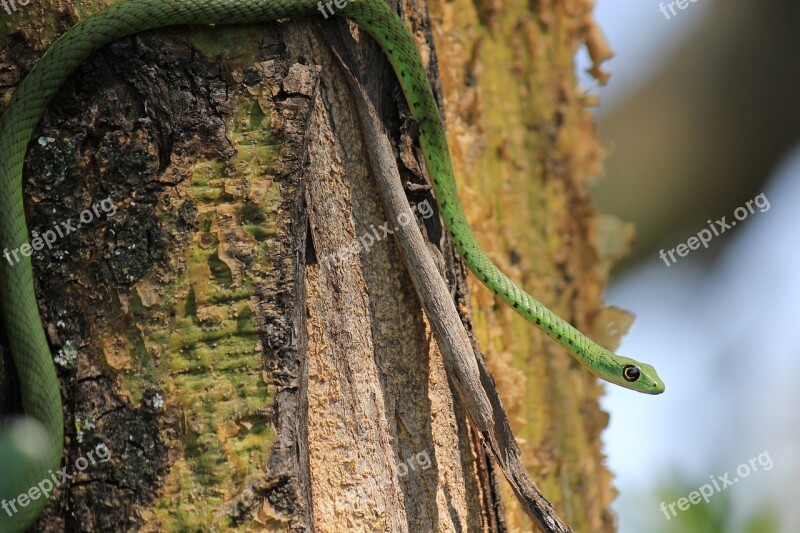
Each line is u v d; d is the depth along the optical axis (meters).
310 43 9.10
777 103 21.69
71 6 8.69
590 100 16.25
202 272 8.34
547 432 14.30
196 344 8.27
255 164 8.53
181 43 8.57
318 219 9.03
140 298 8.28
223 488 8.09
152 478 8.08
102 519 8.04
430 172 10.52
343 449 8.91
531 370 14.13
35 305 8.29
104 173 8.39
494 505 10.02
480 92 13.75
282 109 8.64
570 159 15.75
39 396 8.10
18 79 8.62
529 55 15.17
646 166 22.36
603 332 15.97
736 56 21.88
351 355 9.08
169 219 8.36
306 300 8.91
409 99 10.08
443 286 9.37
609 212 22.45
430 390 9.55
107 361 8.24
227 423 8.19
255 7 8.63
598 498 15.09
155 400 8.18
